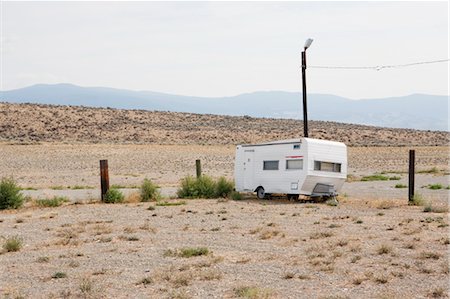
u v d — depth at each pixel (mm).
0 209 25234
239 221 20469
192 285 11242
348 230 17594
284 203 26750
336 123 124750
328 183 27359
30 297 10734
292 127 113875
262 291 10516
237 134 103938
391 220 19531
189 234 17672
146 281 11539
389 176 46750
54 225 20203
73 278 12148
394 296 10094
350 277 11625
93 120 109250
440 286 10680
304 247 15039
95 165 63469
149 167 62188
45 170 58656
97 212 23828
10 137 91625
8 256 14727
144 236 17422
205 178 31234
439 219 19391
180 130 105625
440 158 71375
